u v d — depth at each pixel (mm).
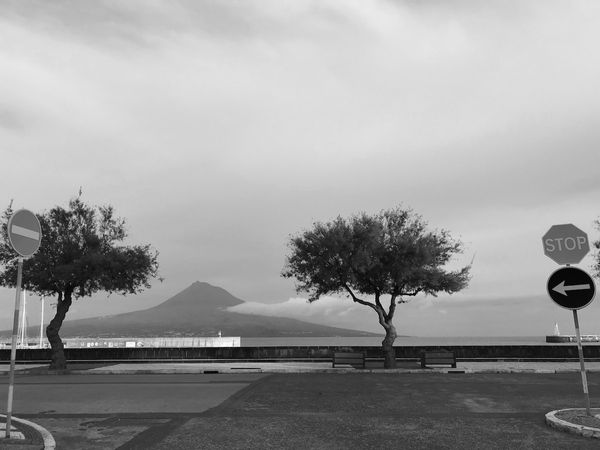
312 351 29031
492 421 10234
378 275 24969
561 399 13367
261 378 19766
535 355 27516
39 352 29953
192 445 8336
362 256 24125
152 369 23359
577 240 10203
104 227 27422
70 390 16203
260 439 8742
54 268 24875
